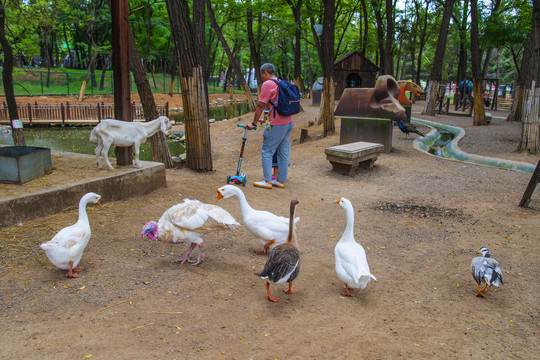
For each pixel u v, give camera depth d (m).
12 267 4.23
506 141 15.34
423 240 5.91
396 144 14.16
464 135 16.84
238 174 8.32
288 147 8.41
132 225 5.66
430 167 10.85
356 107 13.02
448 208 7.43
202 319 3.62
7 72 8.49
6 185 5.77
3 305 3.59
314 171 10.41
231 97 57.06
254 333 3.46
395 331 3.62
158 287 4.10
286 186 8.73
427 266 5.05
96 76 45.12
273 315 3.77
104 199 6.34
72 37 51.97
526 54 21.64
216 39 53.28
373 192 8.50
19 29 25.47
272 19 26.98
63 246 4.01
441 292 4.39
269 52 57.59
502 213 7.09
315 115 25.47
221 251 5.20
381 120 12.40
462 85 30.80
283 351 3.25
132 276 4.29
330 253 5.38
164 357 3.07
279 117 7.93
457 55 57.69
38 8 14.05
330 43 15.87
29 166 5.99
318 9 29.08
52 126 28.14
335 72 37.66
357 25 52.41
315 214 6.95
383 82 12.64
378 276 4.75
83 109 30.64
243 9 25.17
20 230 5.02
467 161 12.18
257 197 7.62
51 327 3.34
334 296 4.22
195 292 4.07
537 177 7.16
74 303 3.70
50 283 4.02
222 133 22.70
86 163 7.36
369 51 44.53
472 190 8.66
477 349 3.39
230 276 4.48
